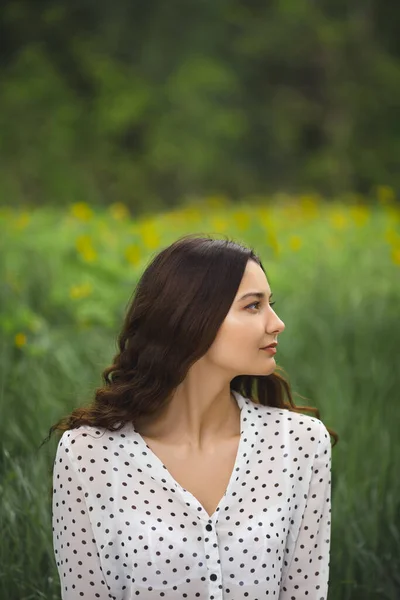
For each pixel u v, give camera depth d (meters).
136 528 2.55
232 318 2.59
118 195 26.94
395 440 4.78
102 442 2.65
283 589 2.72
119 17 28.66
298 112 29.73
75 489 2.62
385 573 3.76
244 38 29.28
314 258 9.23
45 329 6.30
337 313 7.28
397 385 5.74
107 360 5.50
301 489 2.70
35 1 28.50
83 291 6.73
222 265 2.59
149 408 2.64
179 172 27.78
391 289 8.02
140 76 28.34
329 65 30.08
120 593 2.61
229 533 2.57
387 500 4.11
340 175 29.33
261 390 2.92
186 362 2.60
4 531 3.72
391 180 29.64
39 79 26.86
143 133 27.78
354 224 10.82
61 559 2.65
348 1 30.91
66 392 5.15
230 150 28.80
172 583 2.53
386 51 31.02
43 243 8.52
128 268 7.88
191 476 2.65
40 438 4.50
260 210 12.10
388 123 30.30
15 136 26.22
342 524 3.97
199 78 27.66
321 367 5.97
